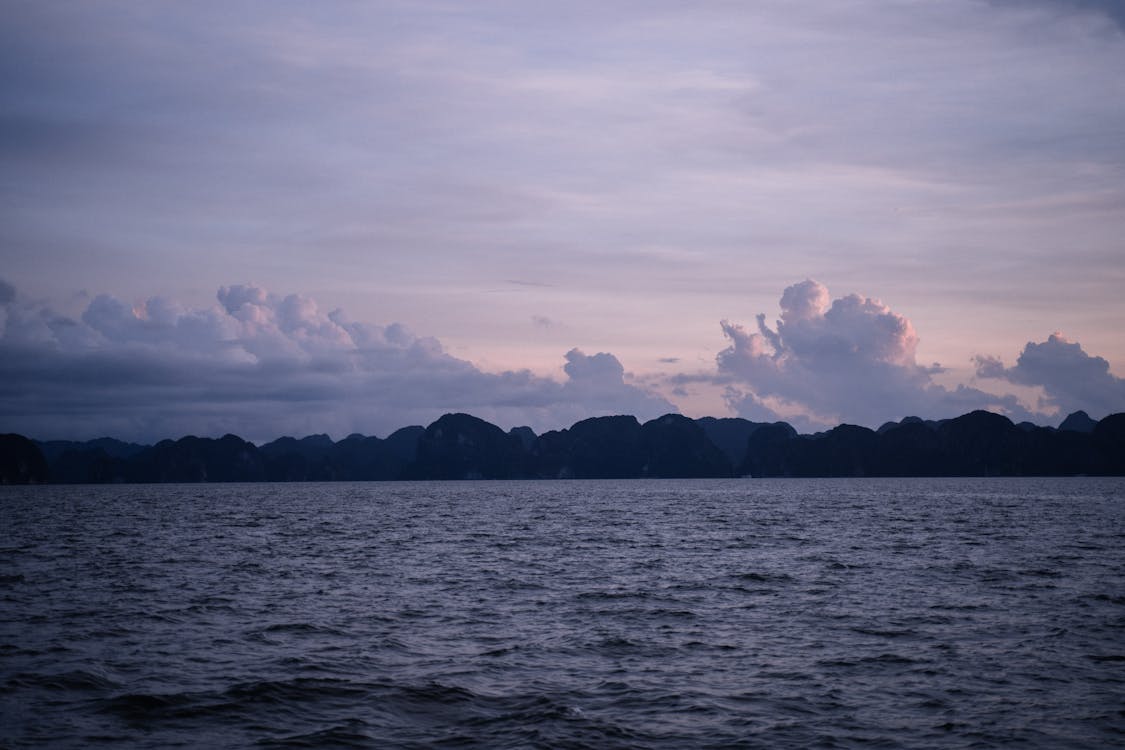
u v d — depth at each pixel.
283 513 114.25
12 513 116.06
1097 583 35.50
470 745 15.58
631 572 40.97
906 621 27.16
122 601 31.73
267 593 34.00
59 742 15.54
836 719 17.02
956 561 44.47
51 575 40.06
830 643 23.95
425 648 23.47
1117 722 16.70
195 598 32.56
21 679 19.66
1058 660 21.72
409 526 82.06
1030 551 49.94
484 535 68.31
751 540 60.81
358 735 16.09
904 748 15.32
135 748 15.29
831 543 57.38
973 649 23.00
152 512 119.00
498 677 20.28
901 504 131.88
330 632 25.73
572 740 15.80
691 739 15.87
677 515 102.00
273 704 17.98
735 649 23.25
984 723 16.70
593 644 23.97
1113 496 167.50
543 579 38.44
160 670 20.80
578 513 110.31
